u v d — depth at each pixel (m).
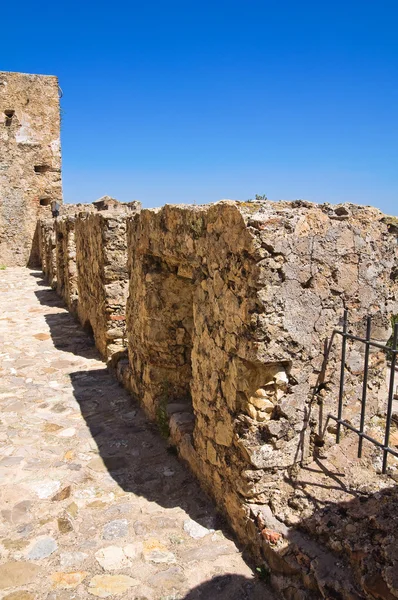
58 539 3.20
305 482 3.00
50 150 20.25
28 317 10.18
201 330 3.58
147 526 3.31
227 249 3.10
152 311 4.70
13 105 19.45
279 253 2.83
